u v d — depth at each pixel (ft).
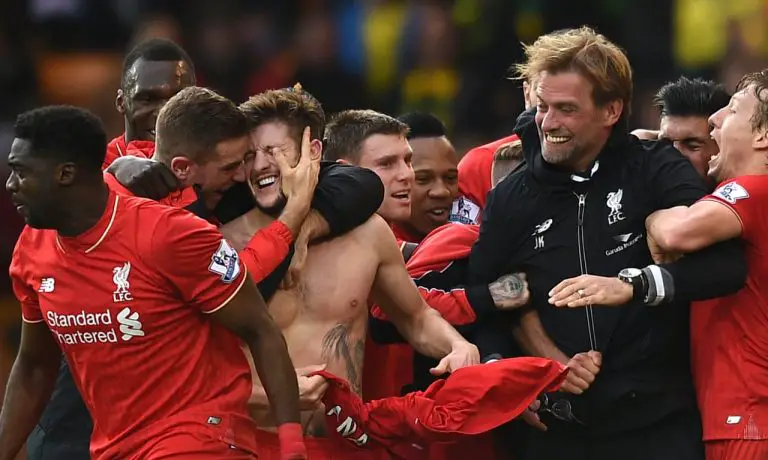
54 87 106.11
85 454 51.52
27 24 111.04
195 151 45.01
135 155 53.01
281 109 47.06
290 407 42.68
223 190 46.47
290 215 46.01
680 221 47.73
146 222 41.91
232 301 42.52
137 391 42.57
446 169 59.00
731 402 49.08
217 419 42.80
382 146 53.93
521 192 50.47
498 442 53.72
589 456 50.88
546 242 50.14
